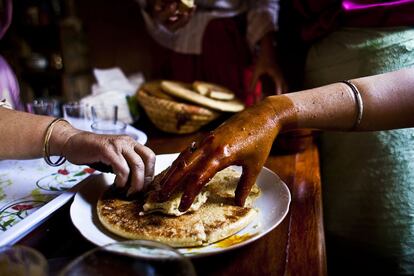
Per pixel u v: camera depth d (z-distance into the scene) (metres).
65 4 1.81
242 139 0.39
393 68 0.58
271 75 0.78
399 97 0.44
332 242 0.70
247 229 0.37
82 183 0.45
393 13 0.56
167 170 0.42
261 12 0.80
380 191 0.61
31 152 0.44
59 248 0.36
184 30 0.91
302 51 0.85
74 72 1.86
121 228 0.36
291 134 0.57
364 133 0.61
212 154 0.37
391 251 0.64
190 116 0.63
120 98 0.74
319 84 0.67
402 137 0.58
